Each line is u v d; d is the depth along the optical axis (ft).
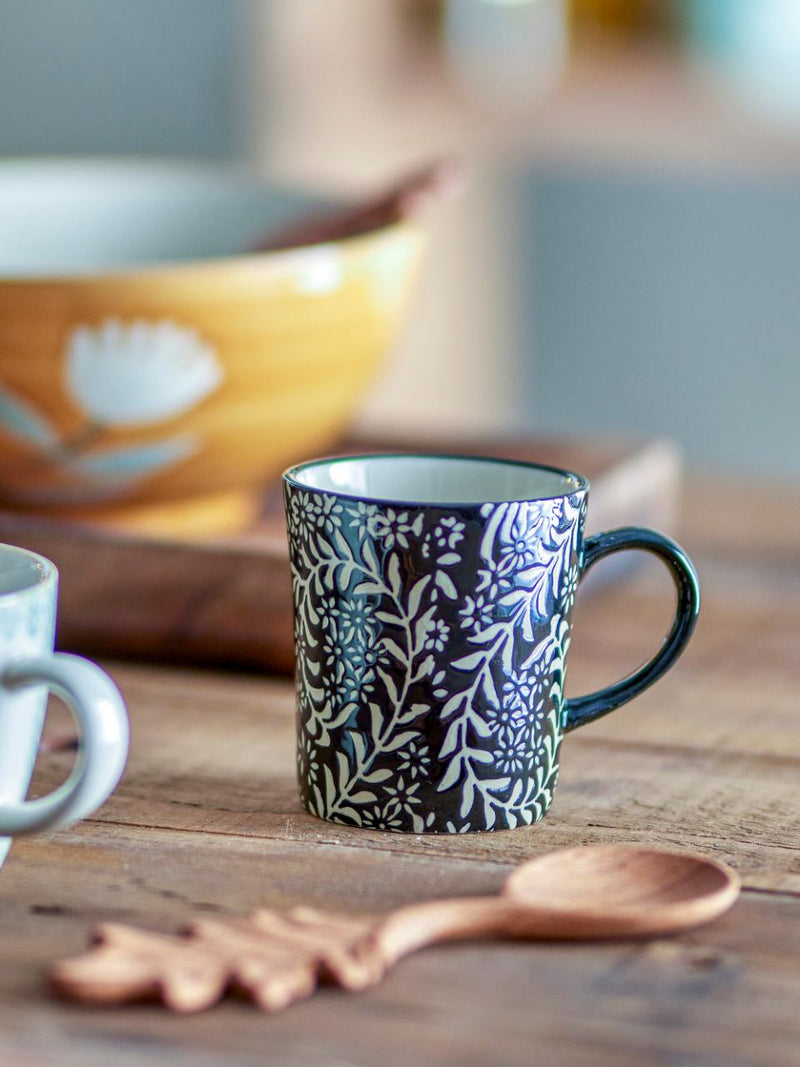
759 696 3.13
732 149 6.47
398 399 7.08
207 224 3.76
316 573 2.68
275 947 2.39
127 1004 2.36
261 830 2.70
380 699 2.67
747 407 7.84
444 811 2.69
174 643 3.21
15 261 3.71
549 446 3.85
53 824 2.41
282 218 3.69
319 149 6.53
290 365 3.26
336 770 2.71
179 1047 2.31
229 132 6.24
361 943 2.40
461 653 2.66
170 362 3.18
